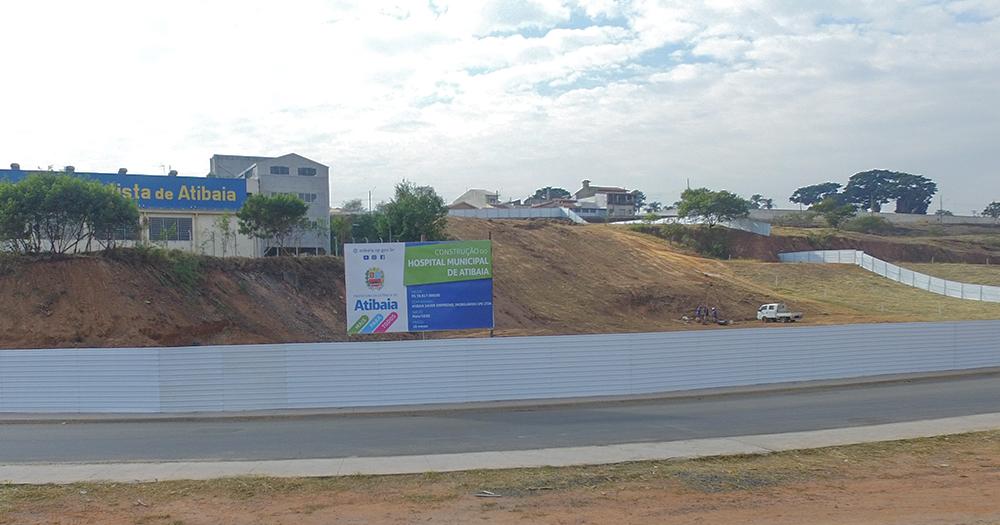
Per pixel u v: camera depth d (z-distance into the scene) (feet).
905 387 69.46
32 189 109.60
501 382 64.18
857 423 49.62
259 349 61.31
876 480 33.68
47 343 96.02
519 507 29.60
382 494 31.89
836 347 75.10
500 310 167.53
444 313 70.28
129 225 120.57
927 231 412.77
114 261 111.96
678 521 27.66
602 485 32.99
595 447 42.09
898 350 78.33
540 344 65.00
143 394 60.23
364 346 62.49
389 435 48.16
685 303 203.31
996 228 441.27
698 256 283.18
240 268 132.87
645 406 60.29
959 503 29.81
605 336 66.44
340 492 32.35
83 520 28.53
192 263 123.13
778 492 31.68
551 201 492.95
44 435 50.24
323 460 39.55
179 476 35.86
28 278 103.55
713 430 47.65
